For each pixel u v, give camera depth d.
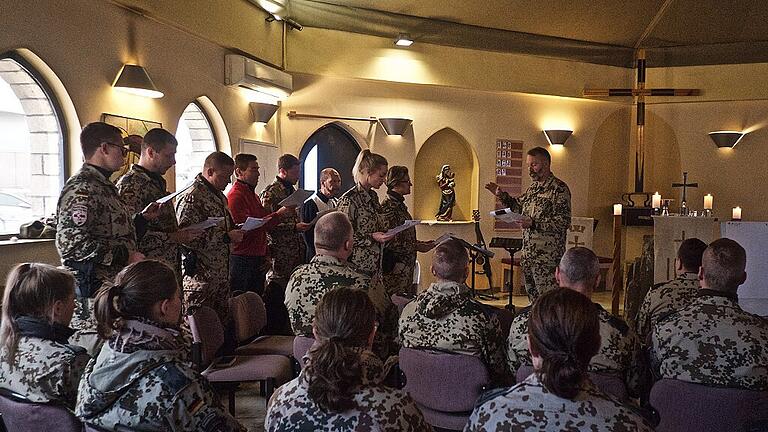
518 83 7.85
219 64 5.62
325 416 1.41
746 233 3.93
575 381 1.23
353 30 6.92
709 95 8.04
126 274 1.65
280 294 4.57
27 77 3.84
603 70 8.27
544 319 1.27
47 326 1.93
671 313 2.22
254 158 4.55
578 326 1.24
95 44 4.14
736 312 2.10
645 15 7.87
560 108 8.21
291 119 6.81
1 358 1.90
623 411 1.24
